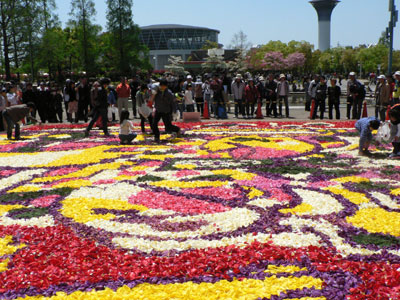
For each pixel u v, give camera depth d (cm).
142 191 819
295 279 470
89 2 6731
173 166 1020
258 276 478
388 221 635
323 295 436
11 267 517
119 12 6831
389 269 479
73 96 2042
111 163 1059
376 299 422
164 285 462
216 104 2164
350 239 577
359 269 481
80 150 1259
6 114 1458
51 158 1154
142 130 1559
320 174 927
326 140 1364
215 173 950
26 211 720
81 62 7119
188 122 1952
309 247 541
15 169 1041
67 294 448
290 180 888
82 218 675
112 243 580
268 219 653
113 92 2062
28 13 5362
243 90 2138
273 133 1537
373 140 1320
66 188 848
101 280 474
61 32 7506
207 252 536
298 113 2439
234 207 720
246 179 895
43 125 1916
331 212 683
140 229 627
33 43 5666
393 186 821
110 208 723
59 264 512
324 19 15575
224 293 443
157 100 1342
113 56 7138
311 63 10812
